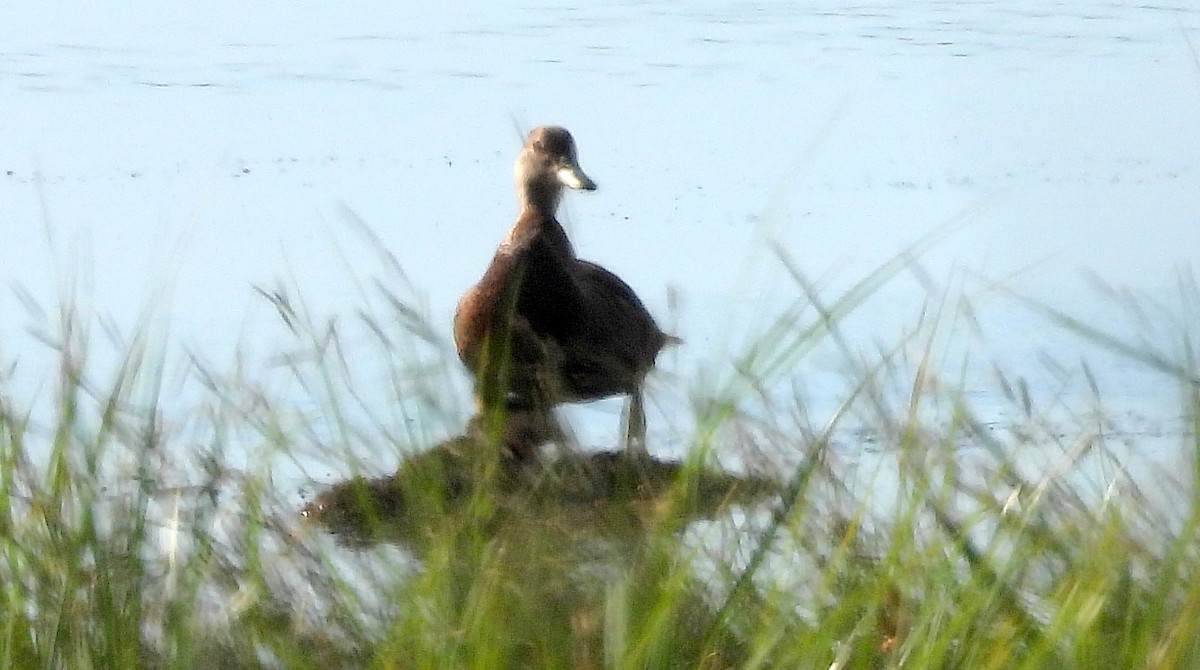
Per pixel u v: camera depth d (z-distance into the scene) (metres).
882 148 21.75
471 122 22.86
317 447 9.22
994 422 10.69
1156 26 28.98
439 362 8.40
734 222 18.05
